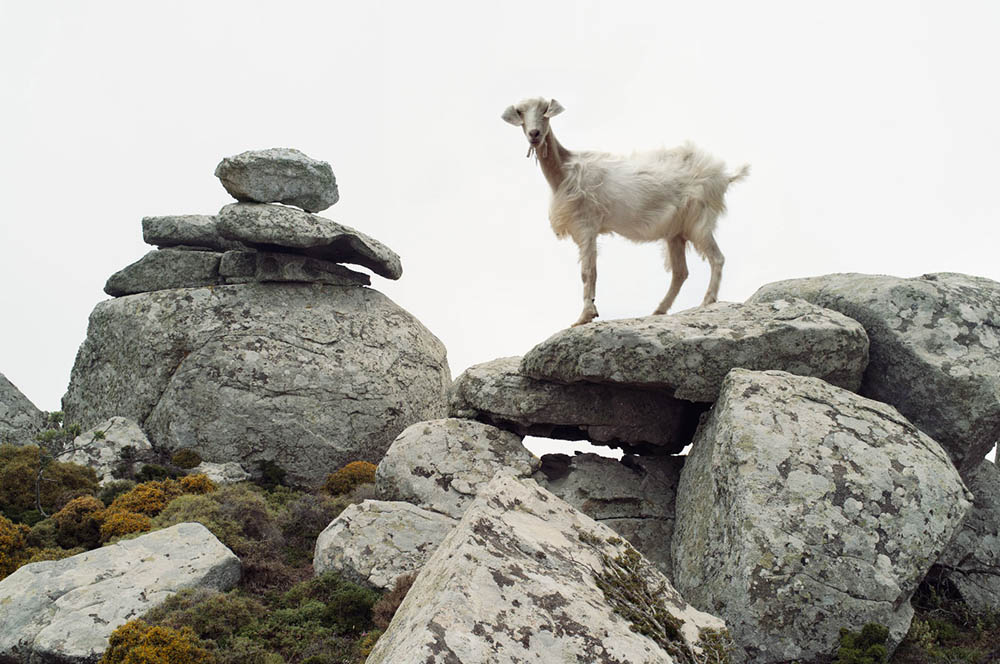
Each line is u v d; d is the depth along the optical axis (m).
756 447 10.02
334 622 10.66
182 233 21.09
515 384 14.13
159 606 10.54
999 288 12.95
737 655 8.88
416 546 12.00
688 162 14.20
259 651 9.66
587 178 13.88
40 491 15.38
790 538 9.28
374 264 21.31
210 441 18.27
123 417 18.88
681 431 13.80
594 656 4.77
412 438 14.05
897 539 9.39
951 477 10.02
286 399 18.69
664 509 12.67
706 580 9.82
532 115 13.58
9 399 22.64
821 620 8.95
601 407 13.70
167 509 13.99
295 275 20.33
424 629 4.43
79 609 10.38
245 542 12.94
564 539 6.11
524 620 4.79
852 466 9.86
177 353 19.12
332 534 12.34
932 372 11.77
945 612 10.69
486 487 6.43
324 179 20.91
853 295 12.97
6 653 10.01
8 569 12.33
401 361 20.52
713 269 13.93
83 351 21.08
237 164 20.02
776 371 11.31
